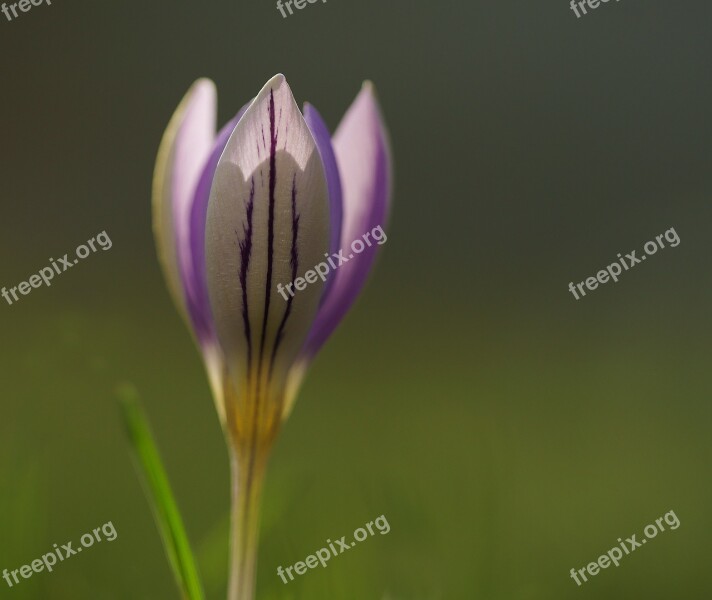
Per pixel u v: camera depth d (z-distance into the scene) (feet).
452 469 1.20
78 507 1.10
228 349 0.81
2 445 1.00
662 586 1.09
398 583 0.99
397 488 1.03
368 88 0.82
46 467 1.05
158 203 0.81
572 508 1.20
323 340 0.82
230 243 0.78
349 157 0.82
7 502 0.96
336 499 1.08
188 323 0.82
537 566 1.08
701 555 1.12
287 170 0.77
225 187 0.77
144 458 0.82
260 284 0.78
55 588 0.96
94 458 1.22
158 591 1.02
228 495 1.23
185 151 0.81
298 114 0.76
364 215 0.81
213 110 0.83
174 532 0.82
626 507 1.22
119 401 0.82
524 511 1.16
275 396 0.81
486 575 1.03
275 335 0.80
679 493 1.26
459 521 1.05
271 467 1.30
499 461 1.20
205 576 0.97
